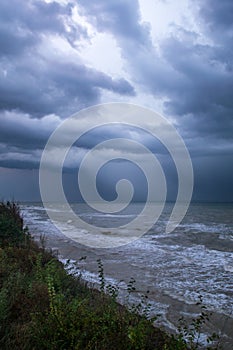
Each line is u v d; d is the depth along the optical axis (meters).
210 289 9.59
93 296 7.25
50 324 4.56
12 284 6.18
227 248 16.86
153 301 8.38
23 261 8.94
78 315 4.86
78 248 16.03
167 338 5.11
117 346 4.31
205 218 37.94
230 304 8.26
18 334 4.49
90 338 4.44
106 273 11.31
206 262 13.41
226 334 6.44
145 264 12.90
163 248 16.80
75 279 8.44
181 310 7.80
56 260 10.07
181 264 13.02
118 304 7.19
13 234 12.15
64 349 4.10
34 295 5.94
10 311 5.23
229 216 41.50
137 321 5.34
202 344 5.93
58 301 5.15
